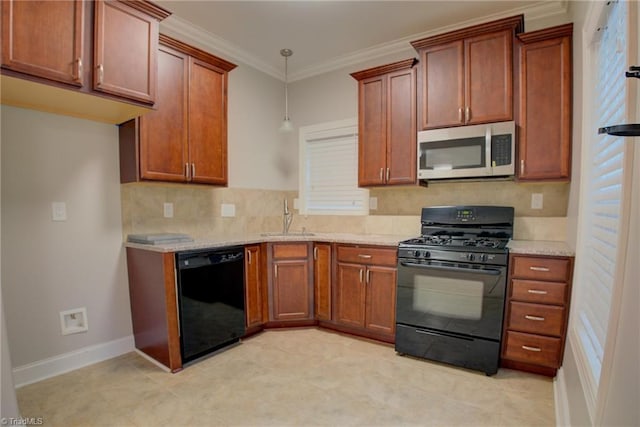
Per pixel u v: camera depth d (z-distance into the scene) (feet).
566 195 8.31
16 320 6.84
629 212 2.52
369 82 9.95
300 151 12.62
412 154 9.29
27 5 5.49
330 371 7.46
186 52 8.56
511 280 7.25
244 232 11.37
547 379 7.09
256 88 11.80
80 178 7.68
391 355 8.27
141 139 7.78
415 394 6.55
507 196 9.12
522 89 7.95
